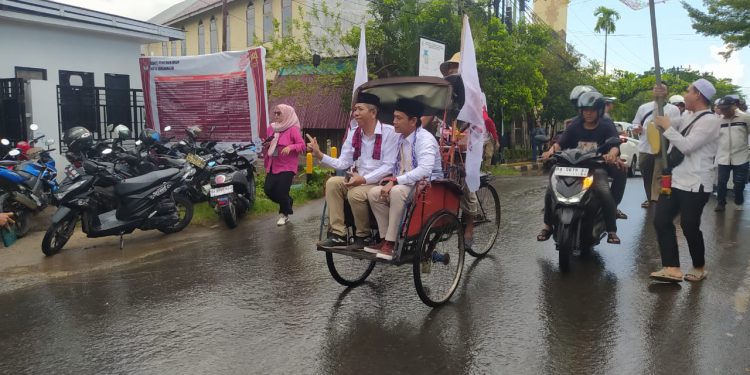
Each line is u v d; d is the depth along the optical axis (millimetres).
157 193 7621
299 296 5219
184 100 11898
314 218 9305
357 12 23297
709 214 9055
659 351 3893
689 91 5254
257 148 11117
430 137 4824
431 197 4805
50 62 11883
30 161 8531
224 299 5180
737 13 17453
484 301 5008
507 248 6922
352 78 18875
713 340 4051
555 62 28109
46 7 11328
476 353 3930
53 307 5082
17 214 7930
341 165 5254
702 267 5473
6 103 10820
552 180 5992
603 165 6094
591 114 6242
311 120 21219
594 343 4051
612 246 6934
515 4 23672
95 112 11773
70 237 7820
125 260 6773
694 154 5227
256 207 9844
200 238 7938
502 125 23453
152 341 4230
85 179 7148
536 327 4367
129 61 13297
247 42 28078
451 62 6688
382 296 5184
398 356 3902
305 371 3689
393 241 4598
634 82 38469
